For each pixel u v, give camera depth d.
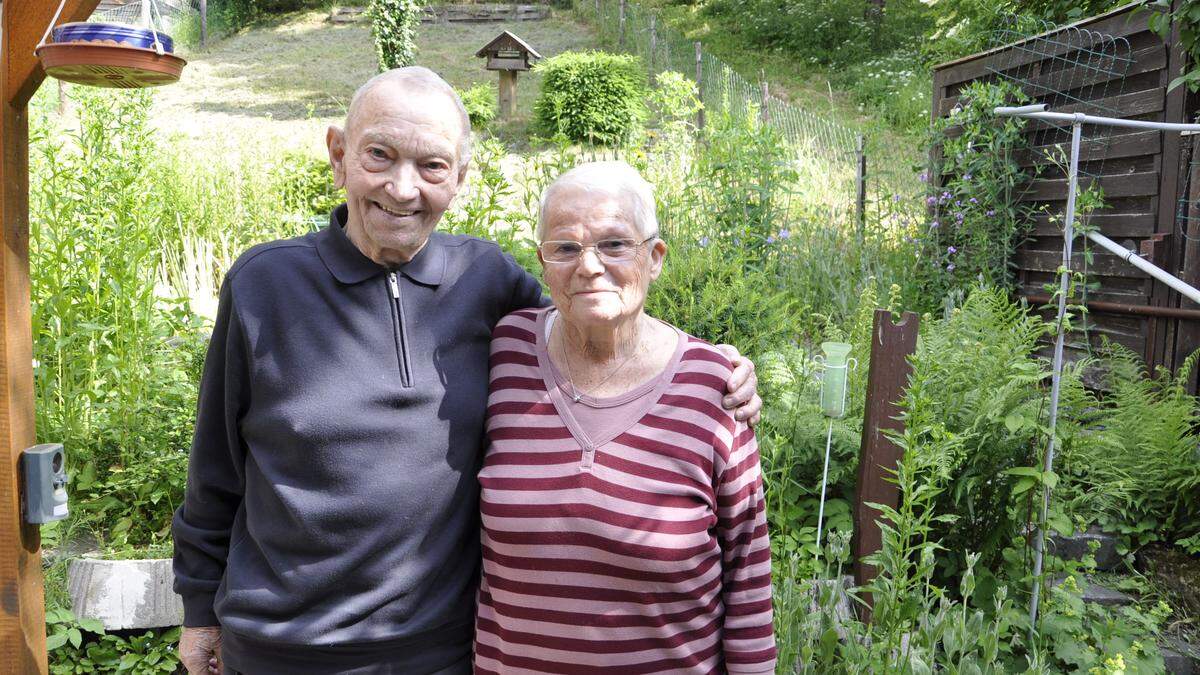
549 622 1.60
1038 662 2.47
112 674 2.85
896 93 14.29
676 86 7.01
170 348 3.75
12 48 1.78
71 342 3.41
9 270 1.80
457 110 1.69
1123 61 4.75
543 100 12.05
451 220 3.53
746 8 19.31
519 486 1.63
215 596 1.76
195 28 19.38
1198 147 4.20
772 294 5.01
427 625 1.66
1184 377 3.96
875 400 2.76
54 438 3.33
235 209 7.14
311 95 15.30
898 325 2.75
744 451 1.71
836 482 3.29
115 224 3.75
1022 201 5.71
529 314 1.83
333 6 21.98
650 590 1.59
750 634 1.73
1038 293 5.48
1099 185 4.89
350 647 1.62
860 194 7.68
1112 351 4.52
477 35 19.98
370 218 1.63
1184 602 3.40
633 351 1.70
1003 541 3.22
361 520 1.61
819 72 16.97
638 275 1.65
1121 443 3.58
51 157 3.77
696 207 5.52
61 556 2.97
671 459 1.62
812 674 2.28
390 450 1.64
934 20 17.00
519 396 1.72
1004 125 5.72
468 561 1.75
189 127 12.81
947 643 2.25
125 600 2.85
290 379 1.64
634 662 1.60
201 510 1.77
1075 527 3.65
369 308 1.68
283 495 1.61
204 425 1.75
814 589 2.62
